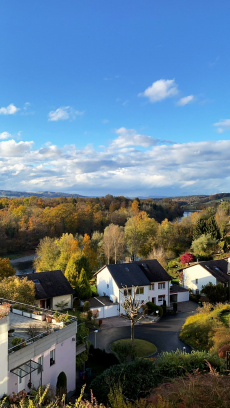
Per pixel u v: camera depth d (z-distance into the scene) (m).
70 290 38.62
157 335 32.06
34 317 20.75
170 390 12.73
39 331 17.94
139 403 13.07
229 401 10.54
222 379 11.79
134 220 91.19
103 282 44.16
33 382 15.78
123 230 91.69
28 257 86.31
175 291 46.25
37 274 39.00
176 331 33.34
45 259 55.12
